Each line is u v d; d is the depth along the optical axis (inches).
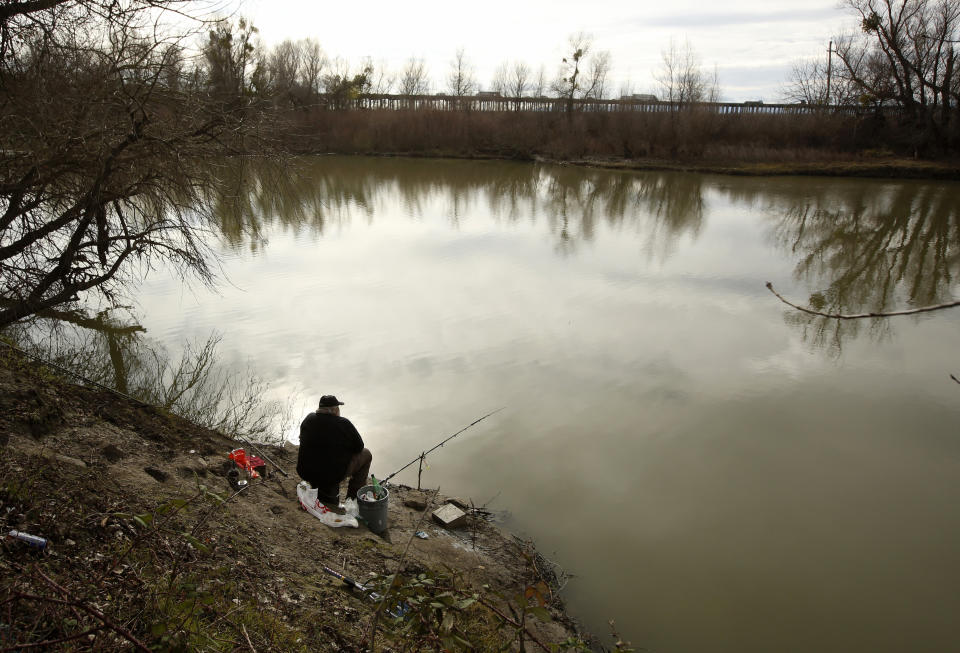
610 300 523.8
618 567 219.3
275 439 289.0
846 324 478.9
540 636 178.1
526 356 401.4
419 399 337.7
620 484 268.4
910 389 369.4
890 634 194.4
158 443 239.8
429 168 1571.1
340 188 1182.3
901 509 256.5
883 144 1567.4
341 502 230.2
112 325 438.0
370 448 288.5
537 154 1814.7
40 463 175.9
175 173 303.0
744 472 280.5
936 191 1183.6
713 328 463.2
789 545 234.4
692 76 1891.0
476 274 595.2
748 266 647.1
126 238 332.8
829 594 210.7
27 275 314.2
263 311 478.0
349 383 355.6
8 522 140.6
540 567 215.0
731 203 1065.5
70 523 148.3
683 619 197.2
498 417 321.7
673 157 1670.8
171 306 484.7
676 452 295.0
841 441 308.8
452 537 225.1
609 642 186.2
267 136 335.6
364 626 153.3
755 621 197.9
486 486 263.7
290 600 154.8
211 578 148.4
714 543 233.3
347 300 507.5
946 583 216.7
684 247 727.1
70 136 264.1
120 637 112.4
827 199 1099.9
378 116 1919.3
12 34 241.1
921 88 1469.0
